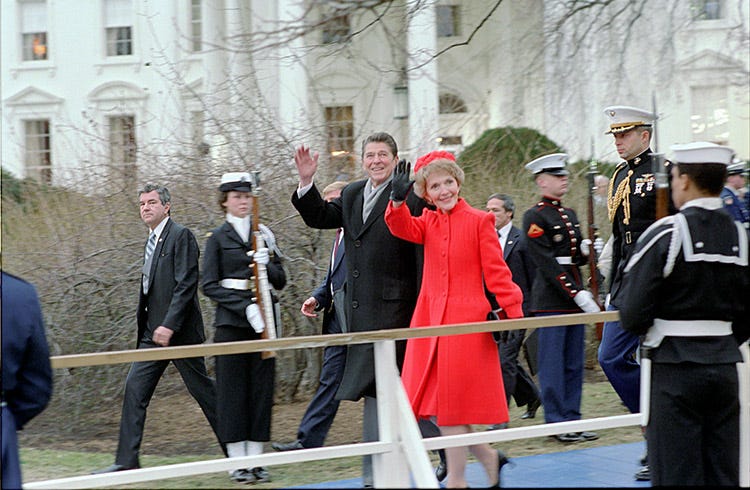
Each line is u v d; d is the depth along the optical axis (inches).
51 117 1518.2
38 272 481.7
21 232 507.2
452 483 268.4
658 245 227.8
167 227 354.0
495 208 408.8
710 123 1291.8
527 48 823.1
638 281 229.1
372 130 643.5
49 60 1519.4
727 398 230.5
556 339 322.3
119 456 328.2
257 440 309.3
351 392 281.3
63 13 1520.7
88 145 588.7
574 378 327.9
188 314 350.3
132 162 512.1
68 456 339.3
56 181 545.6
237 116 503.2
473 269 270.2
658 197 288.4
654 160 290.5
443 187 271.4
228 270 333.4
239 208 338.3
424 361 273.1
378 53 665.6
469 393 265.6
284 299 446.6
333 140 542.0
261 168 470.9
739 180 426.3
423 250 283.6
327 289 348.8
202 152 488.1
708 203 231.0
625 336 325.1
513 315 265.4
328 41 402.6
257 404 310.3
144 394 328.5
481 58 967.6
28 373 204.5
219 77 659.4
